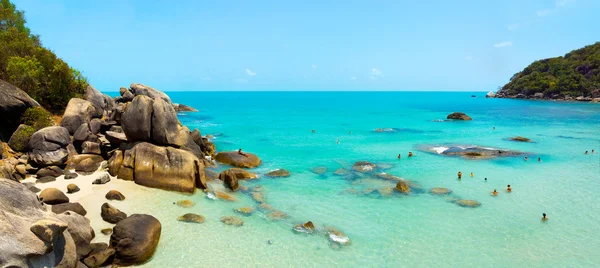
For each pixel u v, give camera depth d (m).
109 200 24.42
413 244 21.00
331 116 100.38
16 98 31.70
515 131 67.44
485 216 25.23
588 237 22.20
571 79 172.12
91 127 36.84
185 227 21.70
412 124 80.31
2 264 12.15
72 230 16.59
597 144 52.47
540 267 18.84
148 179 27.70
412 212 25.77
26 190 15.42
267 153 45.28
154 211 23.66
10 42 41.47
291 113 110.62
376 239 21.53
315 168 37.34
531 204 27.64
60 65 42.38
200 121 83.25
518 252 20.31
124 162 28.94
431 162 40.53
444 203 27.61
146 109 30.58
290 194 29.11
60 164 29.47
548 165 39.62
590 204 27.70
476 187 31.59
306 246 20.41
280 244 20.48
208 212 24.22
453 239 21.72
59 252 14.62
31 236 13.18
